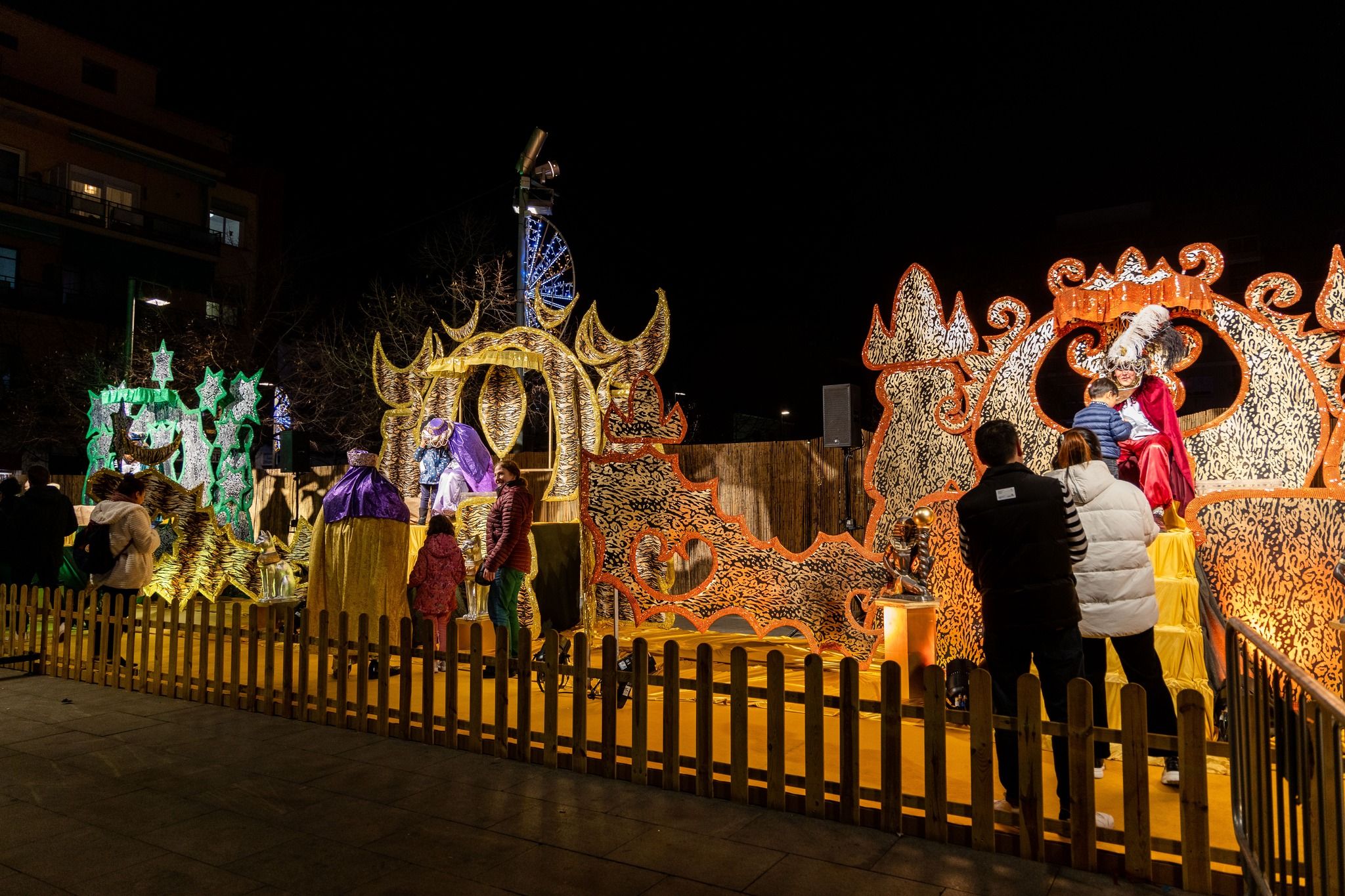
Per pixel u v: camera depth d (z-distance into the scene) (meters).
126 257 29.47
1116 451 5.98
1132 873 3.42
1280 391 5.84
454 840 3.88
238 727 5.73
